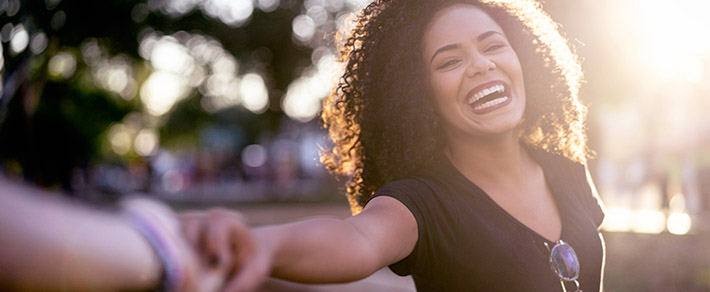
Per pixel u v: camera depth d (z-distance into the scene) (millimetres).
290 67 24734
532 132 2082
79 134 25812
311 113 25859
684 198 14023
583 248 1702
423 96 1763
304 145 34188
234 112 38531
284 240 800
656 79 7773
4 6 9812
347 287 7352
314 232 899
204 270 408
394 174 1801
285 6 24016
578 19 5129
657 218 13125
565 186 1845
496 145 1730
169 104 34031
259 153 52656
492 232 1518
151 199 367
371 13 1990
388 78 1801
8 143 10094
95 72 18594
